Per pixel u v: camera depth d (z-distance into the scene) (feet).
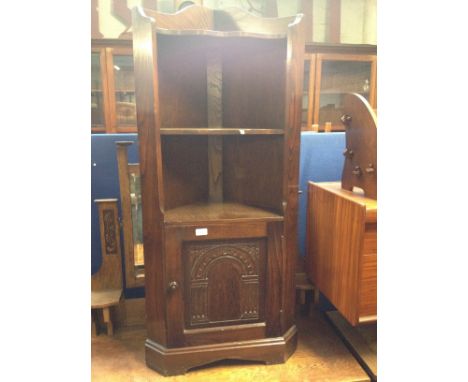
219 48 4.22
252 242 3.83
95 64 8.43
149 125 3.43
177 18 3.95
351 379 3.85
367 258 3.60
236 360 4.10
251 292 3.92
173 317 3.78
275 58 3.85
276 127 3.95
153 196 3.58
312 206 4.78
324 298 5.31
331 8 10.44
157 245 3.67
